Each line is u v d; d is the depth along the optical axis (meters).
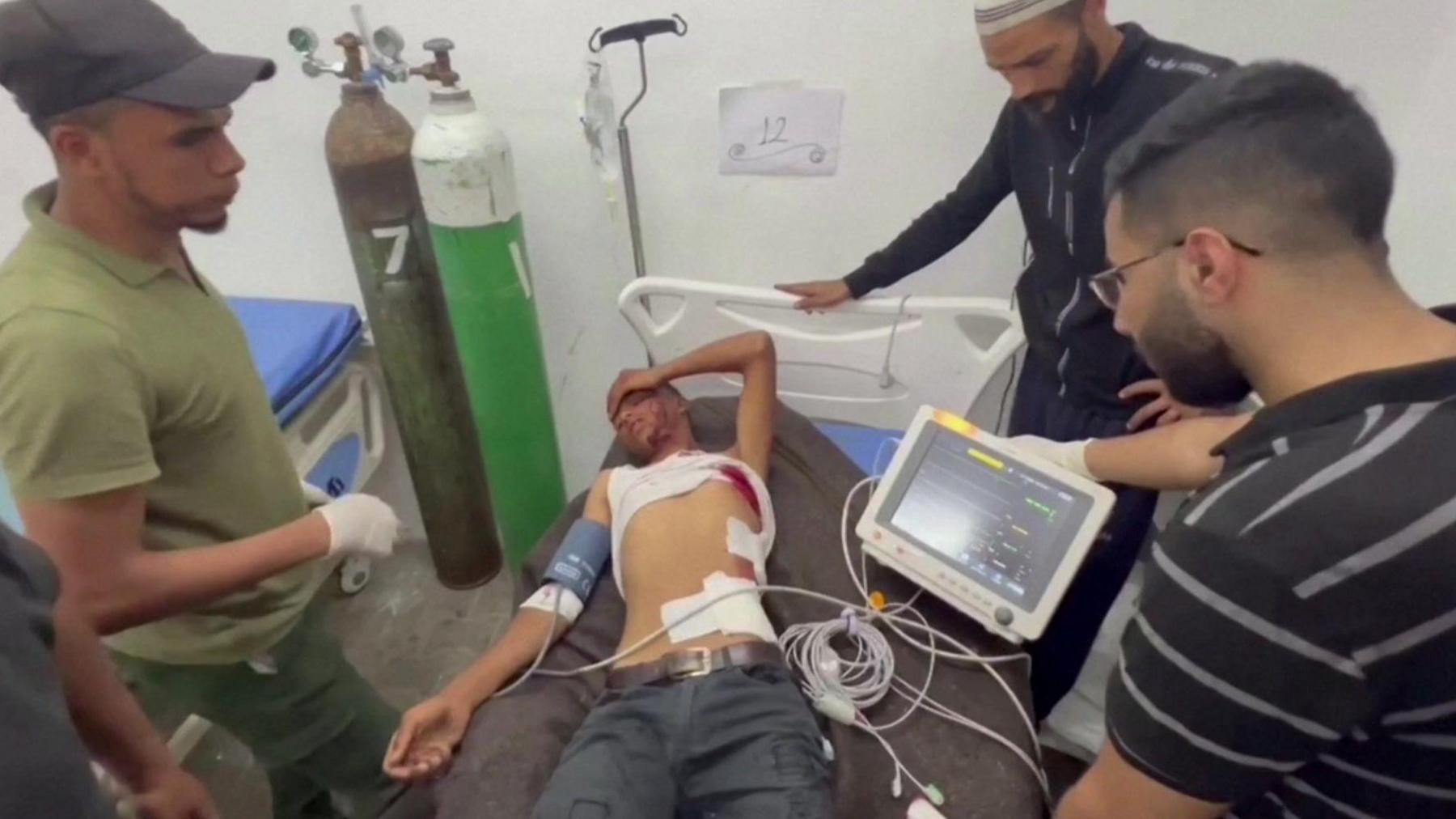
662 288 1.97
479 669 1.55
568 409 2.38
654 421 1.90
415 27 1.87
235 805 1.87
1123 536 1.57
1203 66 1.30
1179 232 0.71
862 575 1.66
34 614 0.72
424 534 2.57
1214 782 0.72
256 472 1.30
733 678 1.42
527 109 1.94
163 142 1.03
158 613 1.13
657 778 1.33
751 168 1.93
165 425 1.14
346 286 2.22
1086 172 1.40
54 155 1.04
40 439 1.00
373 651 2.25
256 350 2.01
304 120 2.00
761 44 1.80
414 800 1.68
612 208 2.02
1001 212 1.89
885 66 1.78
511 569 2.41
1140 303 0.76
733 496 1.73
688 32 1.81
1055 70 1.32
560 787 1.29
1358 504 0.61
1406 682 0.63
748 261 2.06
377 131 1.76
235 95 1.05
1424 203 1.65
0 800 0.61
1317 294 0.67
